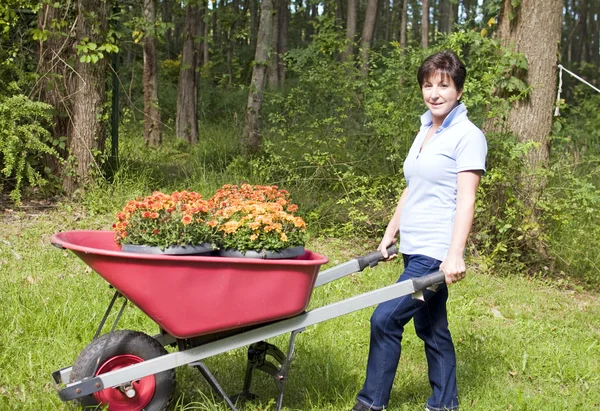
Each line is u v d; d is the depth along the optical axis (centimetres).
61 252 683
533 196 792
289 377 434
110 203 864
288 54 969
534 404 424
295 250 349
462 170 357
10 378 402
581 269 807
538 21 794
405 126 828
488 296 684
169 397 353
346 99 914
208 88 2378
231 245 339
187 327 331
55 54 880
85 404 343
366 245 831
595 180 985
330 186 905
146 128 1555
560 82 819
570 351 534
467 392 440
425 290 359
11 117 820
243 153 1112
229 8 1652
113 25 926
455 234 353
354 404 400
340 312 348
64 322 484
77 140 892
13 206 846
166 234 327
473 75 788
